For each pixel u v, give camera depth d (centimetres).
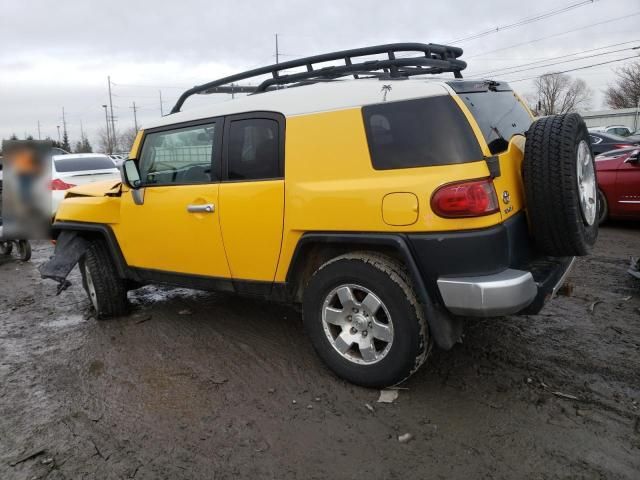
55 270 463
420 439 276
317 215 317
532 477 243
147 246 423
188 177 393
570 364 348
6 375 375
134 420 306
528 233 313
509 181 299
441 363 357
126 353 403
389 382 312
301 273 347
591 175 322
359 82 317
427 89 292
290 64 385
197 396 330
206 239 379
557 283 311
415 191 282
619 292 488
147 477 255
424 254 283
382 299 302
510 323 420
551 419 288
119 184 480
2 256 858
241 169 359
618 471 245
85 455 274
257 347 400
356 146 305
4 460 272
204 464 263
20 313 529
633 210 741
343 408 308
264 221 344
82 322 487
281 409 310
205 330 441
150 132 422
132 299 543
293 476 252
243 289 371
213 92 459
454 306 279
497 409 300
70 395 339
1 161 775
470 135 281
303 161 324
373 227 296
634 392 311
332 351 332
